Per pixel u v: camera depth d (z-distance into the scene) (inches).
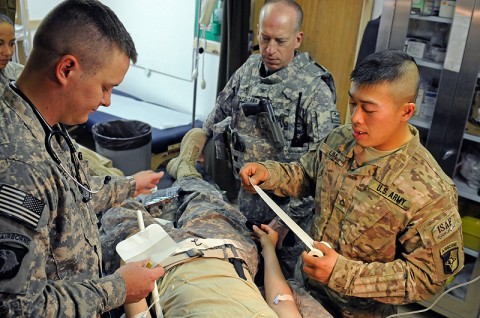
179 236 65.6
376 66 47.4
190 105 164.7
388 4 90.5
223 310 50.2
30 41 130.8
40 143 36.6
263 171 63.5
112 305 39.9
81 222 42.4
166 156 141.8
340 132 60.0
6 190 32.5
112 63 38.4
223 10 125.3
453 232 49.3
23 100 36.9
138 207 78.0
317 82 75.5
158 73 169.2
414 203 50.2
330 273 51.3
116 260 66.6
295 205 75.2
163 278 58.0
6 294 31.8
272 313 51.6
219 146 87.5
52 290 36.3
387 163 52.2
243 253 63.3
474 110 88.4
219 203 79.4
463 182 95.7
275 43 74.8
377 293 51.0
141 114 155.9
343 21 111.3
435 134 92.2
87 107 39.4
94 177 58.6
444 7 86.2
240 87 83.0
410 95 47.7
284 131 76.6
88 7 37.6
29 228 33.3
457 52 84.5
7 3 99.0
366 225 53.6
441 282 50.8
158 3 156.6
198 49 140.8
